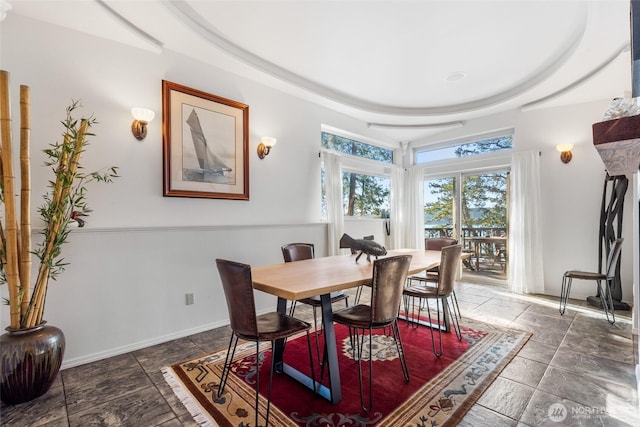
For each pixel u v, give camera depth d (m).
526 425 1.68
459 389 2.04
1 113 1.83
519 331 3.03
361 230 5.39
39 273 2.02
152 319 2.80
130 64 2.80
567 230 4.25
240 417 1.76
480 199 5.21
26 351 1.85
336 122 4.82
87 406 1.87
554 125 4.35
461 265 5.37
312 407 1.86
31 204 2.31
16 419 1.75
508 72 3.72
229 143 3.48
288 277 2.11
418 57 3.36
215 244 3.25
